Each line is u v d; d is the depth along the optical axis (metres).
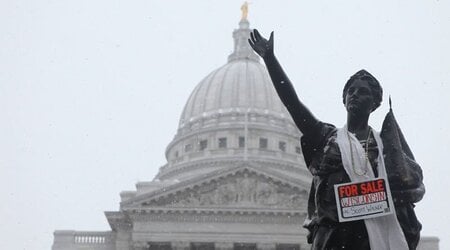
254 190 94.62
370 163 6.84
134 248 92.00
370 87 7.11
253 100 151.75
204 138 148.38
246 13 171.00
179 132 154.88
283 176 94.50
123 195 103.81
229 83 155.00
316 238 6.90
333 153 6.95
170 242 92.38
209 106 153.00
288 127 149.88
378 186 6.67
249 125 146.38
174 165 145.25
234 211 93.19
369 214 6.62
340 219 6.64
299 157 146.75
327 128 7.29
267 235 92.75
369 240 6.59
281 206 94.06
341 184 6.73
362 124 7.16
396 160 6.89
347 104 7.13
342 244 6.73
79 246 99.19
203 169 140.38
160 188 99.19
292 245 92.56
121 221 97.31
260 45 7.10
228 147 144.88
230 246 92.12
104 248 99.12
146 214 93.38
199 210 93.19
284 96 7.10
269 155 142.00
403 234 6.68
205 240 92.50
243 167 94.62
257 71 158.25
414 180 6.90
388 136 7.02
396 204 6.87
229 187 94.75
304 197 94.56
